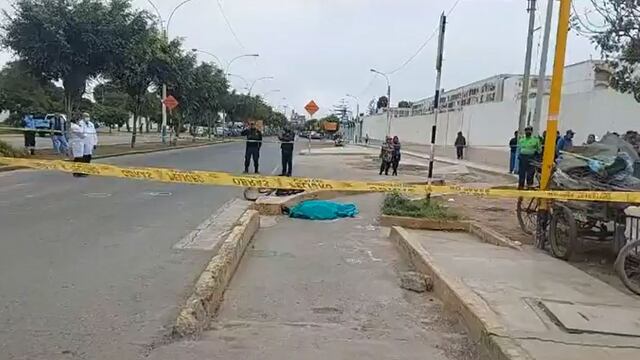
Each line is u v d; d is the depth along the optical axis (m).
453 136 42.19
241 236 8.36
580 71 30.23
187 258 7.83
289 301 6.32
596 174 8.62
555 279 7.05
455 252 8.70
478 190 9.20
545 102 27.62
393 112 76.12
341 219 12.45
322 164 29.38
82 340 4.83
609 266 8.17
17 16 24.47
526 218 11.81
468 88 48.59
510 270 7.45
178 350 4.68
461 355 4.83
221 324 5.44
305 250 9.14
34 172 18.67
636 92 16.52
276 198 13.59
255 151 19.91
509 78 39.44
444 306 6.32
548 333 4.91
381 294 6.76
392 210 12.19
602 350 4.54
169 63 35.19
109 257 7.72
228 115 90.69
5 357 4.44
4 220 10.01
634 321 5.37
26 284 6.34
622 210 7.93
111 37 25.73
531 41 24.12
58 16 24.59
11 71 63.22
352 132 106.19
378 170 26.42
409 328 5.53
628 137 15.92
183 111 49.09
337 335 5.23
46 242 8.43
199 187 16.55
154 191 15.14
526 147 16.55
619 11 15.38
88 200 12.89
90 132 18.78
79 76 26.59
